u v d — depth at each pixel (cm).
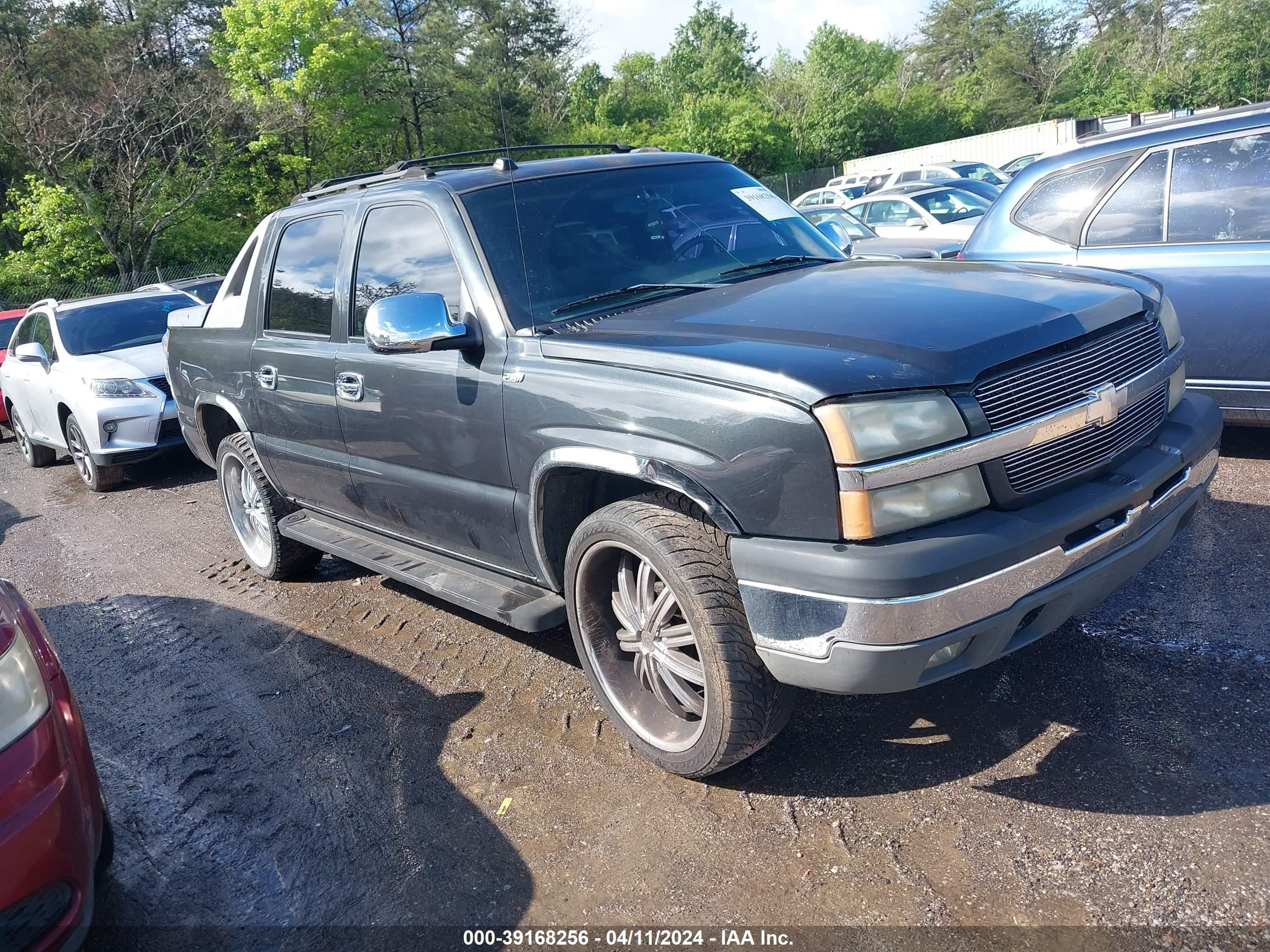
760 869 264
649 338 296
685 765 299
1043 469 264
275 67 3284
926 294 298
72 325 937
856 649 242
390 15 3297
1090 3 6606
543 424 311
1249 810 259
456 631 451
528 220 361
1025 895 241
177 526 715
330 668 430
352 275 409
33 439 1016
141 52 3341
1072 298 294
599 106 6206
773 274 356
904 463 241
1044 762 292
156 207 3086
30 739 238
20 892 222
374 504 422
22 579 635
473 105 3438
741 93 5731
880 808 282
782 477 250
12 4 3841
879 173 2248
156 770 364
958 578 239
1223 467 526
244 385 492
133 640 500
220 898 286
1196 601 376
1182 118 544
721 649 271
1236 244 494
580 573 314
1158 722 303
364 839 304
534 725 356
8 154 3259
